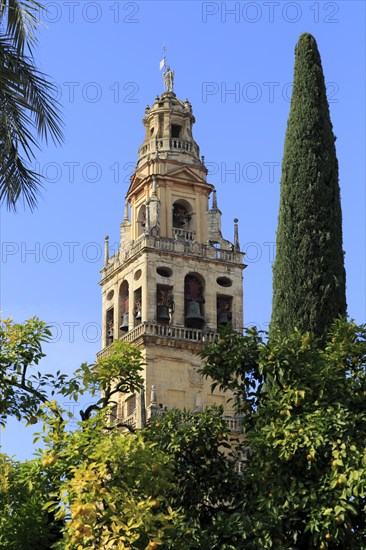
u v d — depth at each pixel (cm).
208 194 10438
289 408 3284
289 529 3222
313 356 3434
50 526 3284
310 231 4050
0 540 3269
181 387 9400
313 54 4306
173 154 10388
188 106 10788
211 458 3547
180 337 9556
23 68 3244
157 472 3078
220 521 3225
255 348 3500
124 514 2955
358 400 3394
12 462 3506
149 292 9681
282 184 4162
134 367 3584
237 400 3547
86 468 3031
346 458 3172
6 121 3139
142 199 10350
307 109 4209
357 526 3316
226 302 10000
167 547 2997
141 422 8544
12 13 3244
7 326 3531
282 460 3238
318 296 3975
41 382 3503
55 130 3284
